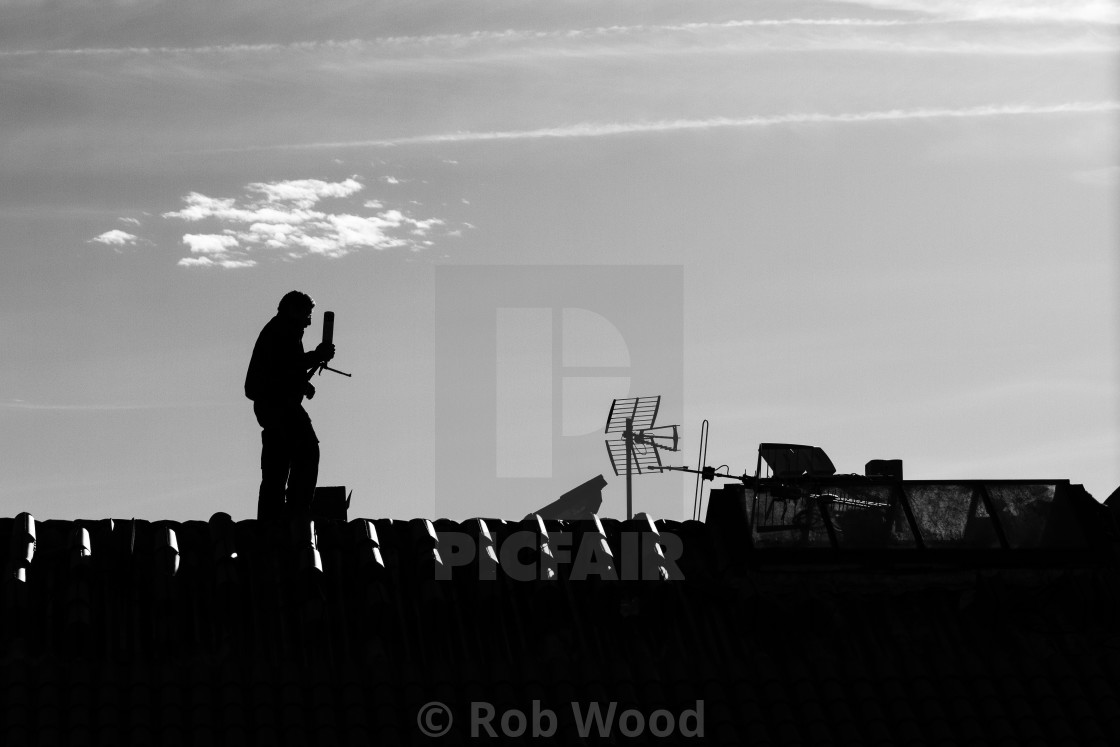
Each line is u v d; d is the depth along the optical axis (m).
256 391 44.97
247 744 35.50
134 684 36.91
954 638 40.69
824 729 37.41
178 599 39.78
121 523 43.41
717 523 45.12
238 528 43.34
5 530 42.16
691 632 40.53
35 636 37.94
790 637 40.41
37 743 34.66
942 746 37.22
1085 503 44.56
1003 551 43.25
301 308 45.16
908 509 44.31
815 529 43.84
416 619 40.03
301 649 38.69
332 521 44.31
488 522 45.03
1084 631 41.12
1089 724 37.84
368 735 36.06
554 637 39.78
